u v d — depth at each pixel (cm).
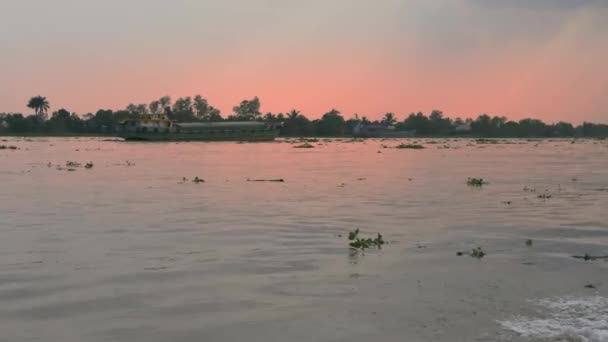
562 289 931
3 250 1198
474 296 891
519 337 721
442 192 2420
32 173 3366
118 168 3866
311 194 2316
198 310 818
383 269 1058
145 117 12112
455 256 1169
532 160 5406
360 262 1112
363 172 3619
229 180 2958
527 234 1418
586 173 3588
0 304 840
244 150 7544
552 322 775
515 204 2016
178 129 11688
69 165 4106
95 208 1856
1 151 6762
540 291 918
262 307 834
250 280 977
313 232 1437
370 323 768
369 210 1845
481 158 5778
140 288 925
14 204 1945
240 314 802
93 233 1399
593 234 1420
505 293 907
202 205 1948
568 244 1296
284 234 1406
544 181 2989
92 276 995
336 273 1026
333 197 2212
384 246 1266
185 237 1358
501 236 1389
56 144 9850
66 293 895
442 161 5106
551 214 1769
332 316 795
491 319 786
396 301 863
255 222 1587
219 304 846
